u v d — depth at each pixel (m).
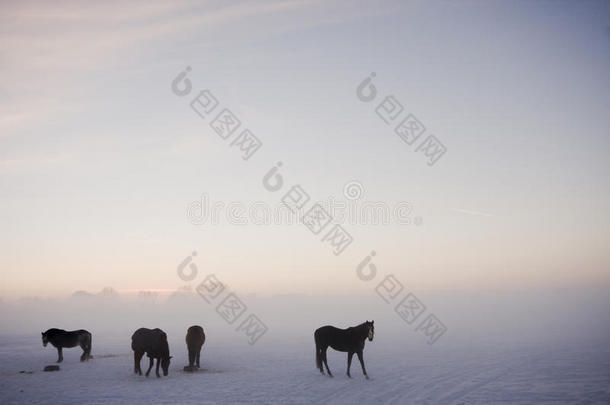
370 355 29.64
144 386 17.02
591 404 14.27
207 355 30.41
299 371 21.19
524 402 14.49
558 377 19.44
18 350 36.06
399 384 17.53
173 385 17.17
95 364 23.73
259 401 14.44
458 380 18.59
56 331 24.72
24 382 18.16
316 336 20.08
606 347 32.78
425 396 15.34
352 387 16.84
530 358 26.59
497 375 20.02
